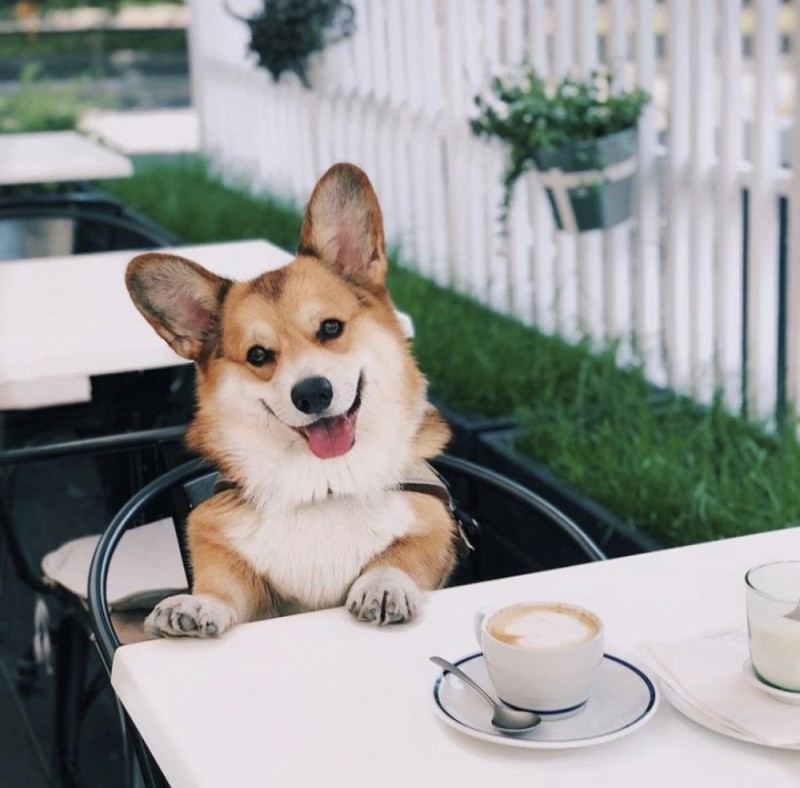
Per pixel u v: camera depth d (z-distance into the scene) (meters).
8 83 10.41
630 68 3.61
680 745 1.27
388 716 1.32
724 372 3.18
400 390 1.74
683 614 1.48
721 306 3.15
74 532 3.37
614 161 3.23
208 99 7.34
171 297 1.72
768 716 1.27
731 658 1.37
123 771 2.40
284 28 5.37
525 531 2.82
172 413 2.55
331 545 1.70
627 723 1.28
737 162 3.06
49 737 2.51
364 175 1.73
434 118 4.56
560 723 1.29
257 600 1.72
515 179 3.40
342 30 5.32
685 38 3.18
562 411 3.06
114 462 2.43
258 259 2.78
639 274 3.42
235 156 6.98
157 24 10.62
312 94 5.67
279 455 1.69
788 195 2.89
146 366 2.23
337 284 1.73
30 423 2.85
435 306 4.06
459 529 1.82
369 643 1.45
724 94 3.03
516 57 4.03
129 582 2.01
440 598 1.54
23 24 10.48
